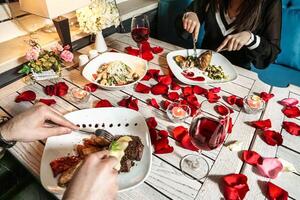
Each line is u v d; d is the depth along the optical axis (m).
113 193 0.55
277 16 1.39
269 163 0.73
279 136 0.82
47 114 0.76
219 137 0.72
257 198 0.65
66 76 1.13
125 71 1.10
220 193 0.66
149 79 1.12
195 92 1.05
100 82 1.05
